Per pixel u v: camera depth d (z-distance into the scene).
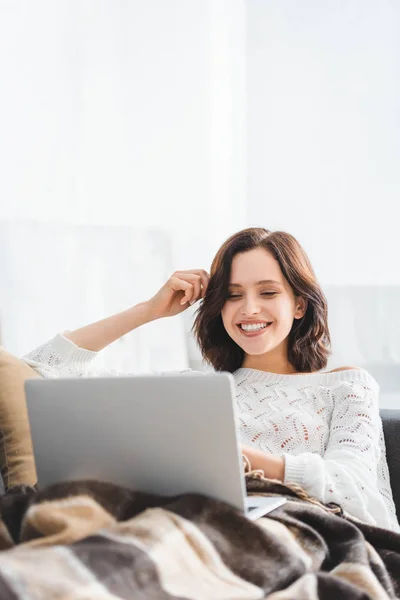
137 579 1.12
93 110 3.31
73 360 2.17
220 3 3.35
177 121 3.36
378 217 3.31
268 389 2.15
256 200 3.38
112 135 3.33
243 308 2.11
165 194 3.36
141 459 1.44
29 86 3.25
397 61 3.30
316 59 3.34
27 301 3.22
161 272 3.35
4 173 3.22
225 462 1.39
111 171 3.33
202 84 3.35
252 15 3.37
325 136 3.34
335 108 3.33
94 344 2.20
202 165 3.36
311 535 1.51
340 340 3.33
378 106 3.31
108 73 3.33
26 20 3.25
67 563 1.07
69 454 1.49
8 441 1.82
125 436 1.44
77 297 3.28
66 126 3.29
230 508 1.38
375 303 3.31
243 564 1.31
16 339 3.20
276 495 1.70
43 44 3.27
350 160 3.32
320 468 1.78
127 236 3.33
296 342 2.20
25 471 1.78
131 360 3.23
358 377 2.12
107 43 3.32
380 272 3.31
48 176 3.27
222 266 2.16
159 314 2.24
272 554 1.34
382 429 2.13
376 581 1.39
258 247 2.14
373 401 2.06
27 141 3.25
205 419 1.38
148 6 3.34
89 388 1.43
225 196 3.37
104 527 1.30
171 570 1.21
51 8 3.27
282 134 3.36
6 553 1.07
